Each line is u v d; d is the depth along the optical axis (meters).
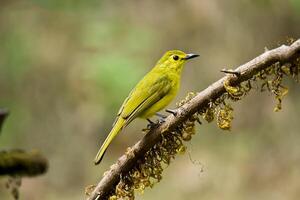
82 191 15.62
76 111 15.76
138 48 15.02
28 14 16.28
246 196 14.80
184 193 14.95
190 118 5.14
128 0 16.56
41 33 16.12
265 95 15.95
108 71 14.23
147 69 15.12
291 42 5.29
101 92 14.43
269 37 15.69
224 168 15.28
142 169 5.23
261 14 15.70
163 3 16.42
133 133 16.31
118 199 5.71
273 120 15.68
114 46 15.00
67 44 15.87
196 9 16.16
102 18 15.87
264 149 15.54
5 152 3.70
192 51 15.97
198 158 15.62
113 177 5.23
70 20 16.03
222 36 15.96
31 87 16.02
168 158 5.21
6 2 16.34
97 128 15.89
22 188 15.38
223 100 5.09
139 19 16.14
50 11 16.14
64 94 15.73
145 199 14.88
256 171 15.14
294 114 15.59
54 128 16.00
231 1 15.97
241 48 15.80
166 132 5.12
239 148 15.69
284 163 15.17
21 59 15.97
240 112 16.05
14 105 15.89
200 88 15.66
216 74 15.73
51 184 15.70
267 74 5.08
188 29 16.14
